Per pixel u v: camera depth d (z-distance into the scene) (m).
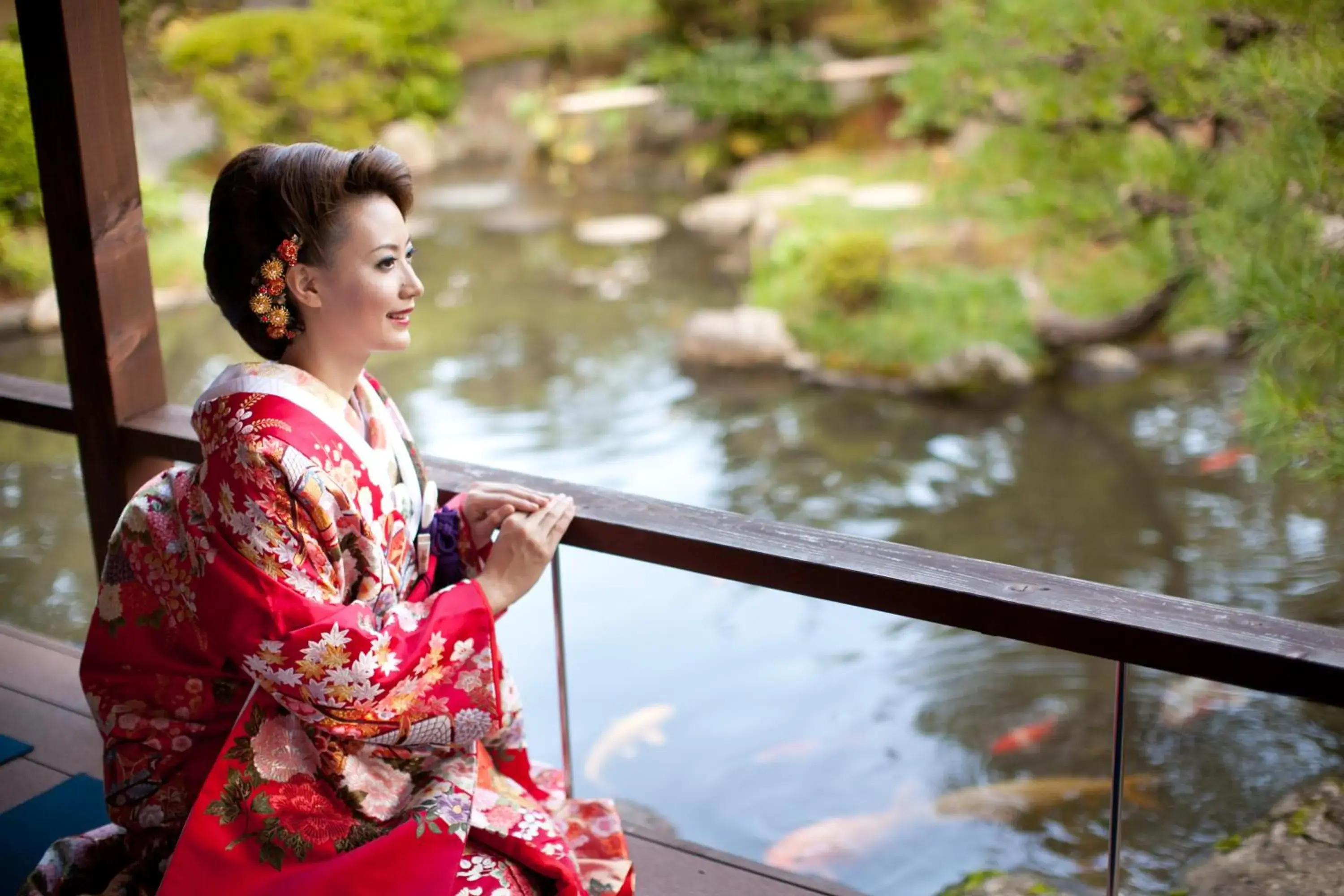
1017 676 4.99
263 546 1.32
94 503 2.17
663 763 4.56
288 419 1.33
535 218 13.38
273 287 1.34
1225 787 3.98
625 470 7.65
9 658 2.47
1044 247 6.31
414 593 1.50
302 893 1.34
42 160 2.02
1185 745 4.27
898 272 9.47
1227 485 6.76
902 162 12.55
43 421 2.20
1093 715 4.61
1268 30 4.54
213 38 8.21
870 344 8.92
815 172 12.98
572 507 1.57
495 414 8.57
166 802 1.47
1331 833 3.05
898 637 5.42
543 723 4.85
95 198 2.01
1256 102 4.36
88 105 1.98
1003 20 5.44
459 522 1.58
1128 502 6.72
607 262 11.89
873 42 15.16
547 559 1.53
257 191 1.32
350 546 1.39
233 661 1.42
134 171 2.05
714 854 1.86
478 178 15.12
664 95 15.02
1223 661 1.29
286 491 1.32
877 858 3.89
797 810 4.21
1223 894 2.95
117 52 2.01
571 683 5.14
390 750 1.44
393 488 1.46
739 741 4.67
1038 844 3.87
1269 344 3.98
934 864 3.82
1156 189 4.98
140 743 1.46
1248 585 5.71
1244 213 4.30
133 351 2.10
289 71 8.85
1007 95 6.03
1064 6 5.14
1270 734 4.22
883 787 4.32
